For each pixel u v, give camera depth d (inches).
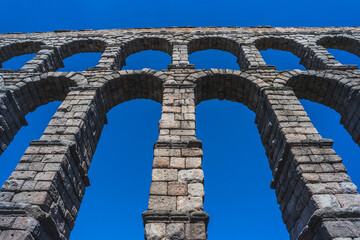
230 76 742.5
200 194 414.3
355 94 669.3
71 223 502.9
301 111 605.9
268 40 1033.5
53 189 444.1
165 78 732.7
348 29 1113.4
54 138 536.1
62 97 787.4
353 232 355.9
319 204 404.8
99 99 699.4
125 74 746.8
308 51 941.2
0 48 1016.9
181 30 1097.4
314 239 388.8
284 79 725.3
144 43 1047.0
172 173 447.2
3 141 642.2
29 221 378.0
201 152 485.7
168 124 559.8
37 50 1074.1
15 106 691.4
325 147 505.7
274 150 591.2
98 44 1045.8
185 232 359.3
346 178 444.8
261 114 685.3
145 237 358.3
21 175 448.8
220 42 1040.2
